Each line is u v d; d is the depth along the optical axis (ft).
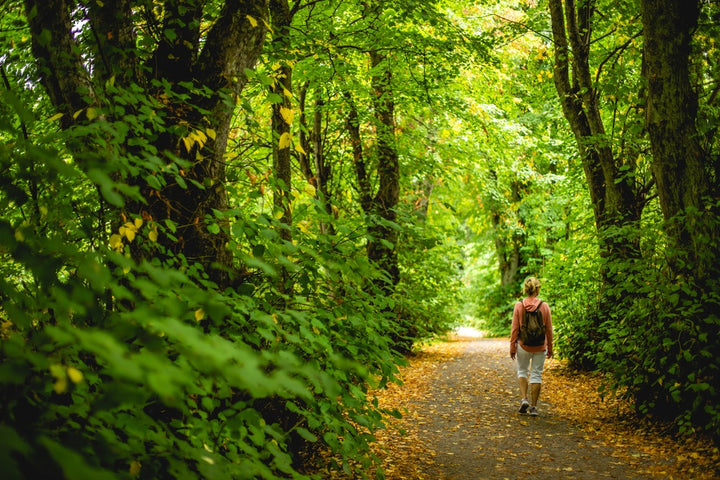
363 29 30.45
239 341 9.39
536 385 24.06
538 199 64.49
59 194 9.34
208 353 4.94
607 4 34.71
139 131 10.14
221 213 10.39
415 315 44.39
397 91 38.42
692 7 20.47
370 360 12.03
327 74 32.50
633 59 33.47
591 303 34.35
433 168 50.78
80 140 9.70
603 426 21.52
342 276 12.05
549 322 24.30
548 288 38.09
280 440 9.68
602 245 29.19
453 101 39.91
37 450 5.12
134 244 11.29
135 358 4.85
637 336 19.86
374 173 51.98
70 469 4.44
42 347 6.90
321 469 15.23
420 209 59.11
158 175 10.69
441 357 45.91
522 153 58.70
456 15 44.62
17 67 13.73
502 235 76.02
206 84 13.56
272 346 9.70
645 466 16.47
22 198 7.88
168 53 13.85
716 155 21.98
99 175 6.18
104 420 7.30
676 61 20.53
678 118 20.59
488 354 47.88
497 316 86.33
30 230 6.55
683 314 17.99
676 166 20.66
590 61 35.60
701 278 19.42
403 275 47.01
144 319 5.44
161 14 14.32
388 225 12.40
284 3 24.32
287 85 20.10
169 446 7.29
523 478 15.87
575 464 17.06
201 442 8.04
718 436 16.85
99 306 8.70
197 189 13.21
